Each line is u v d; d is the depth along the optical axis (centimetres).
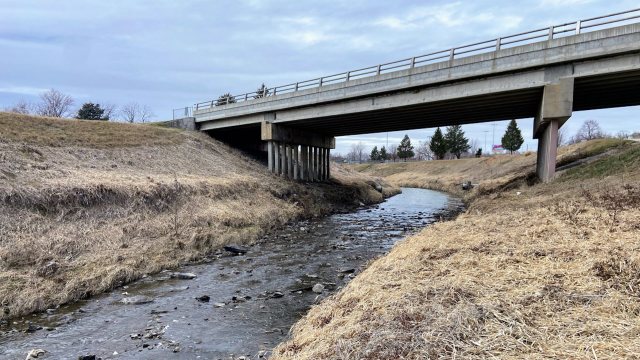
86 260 1233
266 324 905
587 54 1762
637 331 423
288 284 1216
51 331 873
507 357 398
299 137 3647
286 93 3097
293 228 2234
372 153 12812
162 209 1789
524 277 623
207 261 1498
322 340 577
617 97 2383
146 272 1308
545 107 1912
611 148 3203
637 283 543
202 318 947
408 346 450
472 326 475
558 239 820
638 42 1641
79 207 1498
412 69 2370
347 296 753
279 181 3131
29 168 1666
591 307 497
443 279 659
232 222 1939
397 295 625
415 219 2661
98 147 2397
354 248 1723
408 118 3055
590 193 1323
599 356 380
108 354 763
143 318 951
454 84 2238
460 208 3356
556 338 428
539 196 1716
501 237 895
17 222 1264
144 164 2414
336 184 3947
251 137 4325
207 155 3116
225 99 3816
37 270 1097
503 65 2006
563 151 4291
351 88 2692
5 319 916
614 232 816
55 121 2614
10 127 2178
